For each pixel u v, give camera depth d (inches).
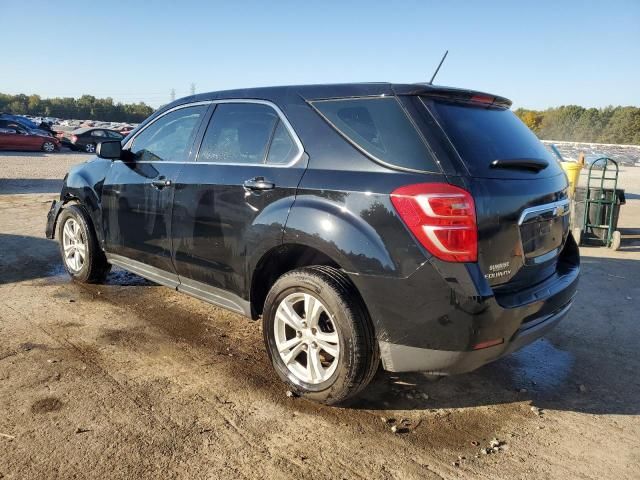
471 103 123.6
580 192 339.9
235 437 107.7
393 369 110.8
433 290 102.2
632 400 131.3
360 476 97.1
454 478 97.8
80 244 202.4
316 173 119.7
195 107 162.2
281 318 125.7
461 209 100.5
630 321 187.5
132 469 95.9
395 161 109.3
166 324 168.7
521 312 108.0
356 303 111.5
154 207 161.8
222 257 140.2
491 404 127.0
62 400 118.5
